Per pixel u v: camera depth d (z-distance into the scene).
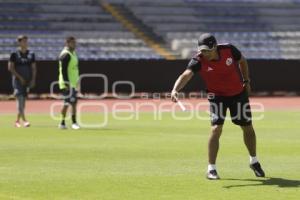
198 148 47.22
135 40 147.88
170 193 28.98
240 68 32.94
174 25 153.62
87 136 56.34
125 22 150.75
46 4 148.62
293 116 81.94
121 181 32.31
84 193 28.98
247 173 34.94
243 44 154.38
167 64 123.81
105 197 28.06
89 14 149.62
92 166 37.75
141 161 40.00
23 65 66.44
